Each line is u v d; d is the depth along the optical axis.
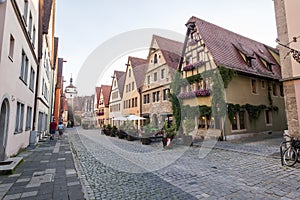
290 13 7.02
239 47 16.09
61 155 7.82
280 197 3.62
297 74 6.65
